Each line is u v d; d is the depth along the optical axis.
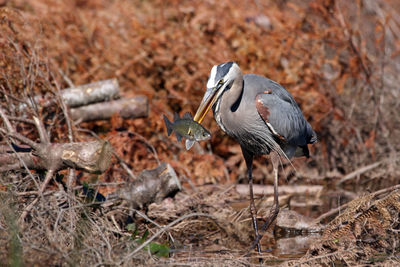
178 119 7.12
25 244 6.49
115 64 14.20
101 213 8.25
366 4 15.57
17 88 11.09
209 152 13.37
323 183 12.98
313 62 13.70
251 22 14.10
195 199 10.52
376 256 7.80
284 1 15.21
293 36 13.63
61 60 14.22
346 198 11.55
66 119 10.64
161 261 7.10
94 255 6.68
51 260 6.39
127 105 12.21
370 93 14.39
